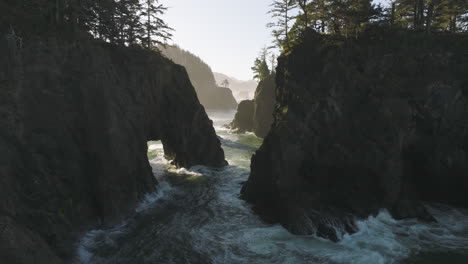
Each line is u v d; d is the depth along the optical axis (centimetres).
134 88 3306
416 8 3512
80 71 2291
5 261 1071
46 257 1275
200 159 4322
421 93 2441
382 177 2328
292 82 2675
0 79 1691
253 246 1958
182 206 2694
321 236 2084
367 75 2564
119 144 2423
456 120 2497
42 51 2012
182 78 4259
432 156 2522
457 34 2817
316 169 2481
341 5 3056
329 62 2547
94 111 2297
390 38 2705
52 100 2038
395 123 2391
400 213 2319
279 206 2362
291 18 3894
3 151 1603
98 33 3469
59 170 1986
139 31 3966
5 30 1798
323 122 2497
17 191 1620
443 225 2225
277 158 2439
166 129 4241
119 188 2356
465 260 1744
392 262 1725
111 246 1922
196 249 1912
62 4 2464
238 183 3484
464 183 2458
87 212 2127
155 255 1830
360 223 2194
